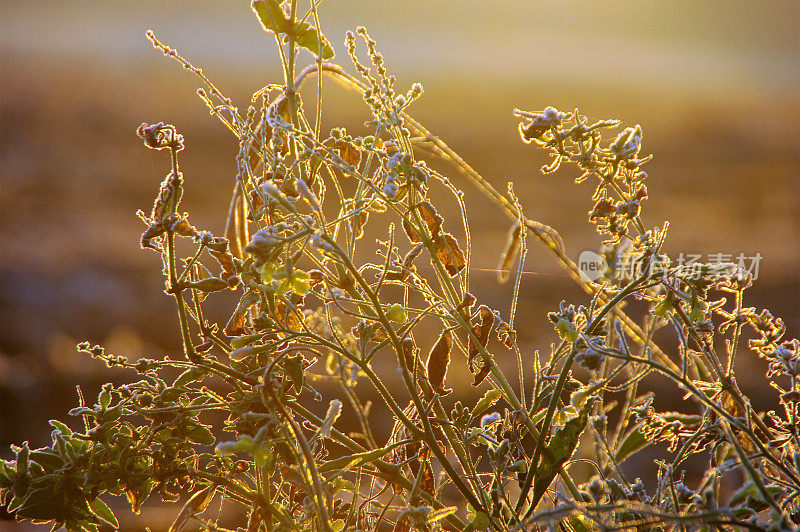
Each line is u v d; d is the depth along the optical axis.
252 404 1.72
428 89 25.56
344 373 1.72
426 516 1.71
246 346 1.71
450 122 19.50
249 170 1.73
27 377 4.27
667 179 15.02
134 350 5.00
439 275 1.75
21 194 10.75
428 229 1.73
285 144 1.74
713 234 10.77
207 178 12.49
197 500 1.73
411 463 1.76
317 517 1.71
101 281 6.64
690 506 1.72
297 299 1.73
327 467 1.70
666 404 3.79
